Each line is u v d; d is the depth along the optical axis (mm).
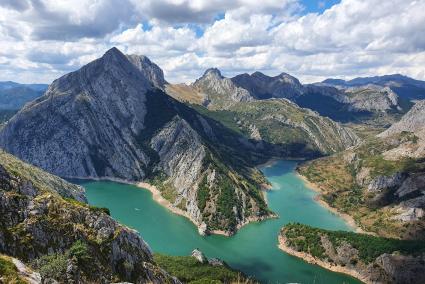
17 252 68562
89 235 83000
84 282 69812
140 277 87562
